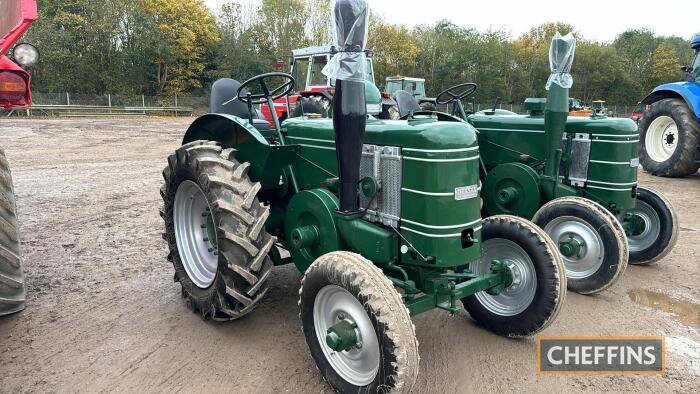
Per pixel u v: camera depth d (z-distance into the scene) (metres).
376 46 39.97
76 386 2.75
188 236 3.80
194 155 3.35
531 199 4.55
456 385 2.89
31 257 4.74
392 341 2.35
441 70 40.22
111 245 5.14
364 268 2.52
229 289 3.08
